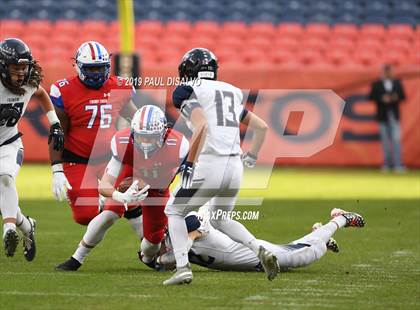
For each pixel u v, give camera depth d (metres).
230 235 22.92
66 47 77.00
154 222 24.92
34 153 65.75
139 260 28.09
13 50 24.06
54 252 29.53
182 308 19.61
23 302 20.22
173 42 77.06
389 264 27.20
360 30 78.75
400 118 64.12
